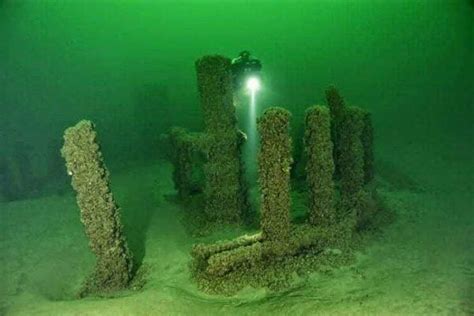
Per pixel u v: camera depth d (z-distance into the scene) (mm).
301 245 6168
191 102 14297
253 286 5695
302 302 5172
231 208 7406
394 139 11727
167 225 7734
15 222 8422
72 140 5266
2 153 10625
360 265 6047
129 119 13625
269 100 13688
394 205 7922
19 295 5773
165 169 10812
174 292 5512
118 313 4980
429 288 5324
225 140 7051
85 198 5488
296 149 8867
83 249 7188
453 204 7852
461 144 10891
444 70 15617
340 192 7422
